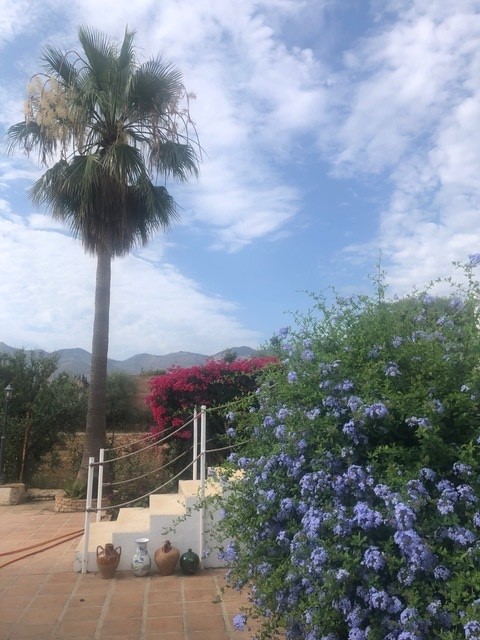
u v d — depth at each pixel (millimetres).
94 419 10094
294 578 2697
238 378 8641
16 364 12023
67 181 9844
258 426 3580
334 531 2521
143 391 17938
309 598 2514
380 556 2340
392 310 3398
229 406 4578
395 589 2330
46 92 9781
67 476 11734
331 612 2473
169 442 8945
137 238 11141
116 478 9102
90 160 9695
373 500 2602
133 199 10609
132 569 5406
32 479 11758
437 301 3387
